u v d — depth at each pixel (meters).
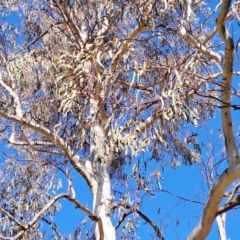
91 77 5.11
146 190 6.30
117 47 5.29
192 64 5.08
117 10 6.22
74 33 7.09
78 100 5.48
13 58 8.34
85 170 7.45
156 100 4.91
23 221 8.02
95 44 5.27
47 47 7.98
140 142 5.05
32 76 7.80
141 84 5.46
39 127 7.01
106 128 5.34
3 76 8.17
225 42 4.47
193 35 5.64
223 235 6.61
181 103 4.75
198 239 4.75
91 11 7.12
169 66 4.89
